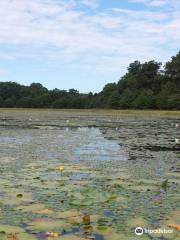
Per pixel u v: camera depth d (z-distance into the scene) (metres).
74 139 27.05
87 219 8.56
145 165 16.42
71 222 8.54
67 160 17.33
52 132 32.59
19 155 18.64
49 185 11.98
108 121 54.91
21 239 7.36
